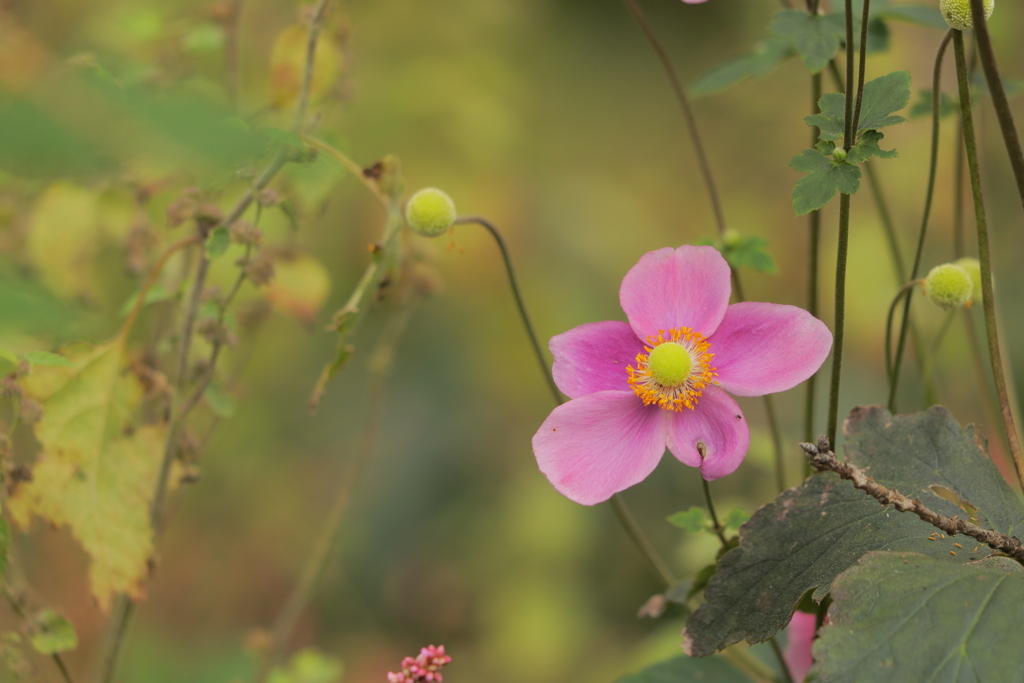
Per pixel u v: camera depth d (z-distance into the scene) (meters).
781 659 1.05
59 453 1.04
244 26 1.38
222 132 0.84
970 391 1.35
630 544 1.92
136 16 1.16
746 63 1.11
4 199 1.11
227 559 1.79
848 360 1.88
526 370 1.92
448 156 1.84
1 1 1.14
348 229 1.83
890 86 0.98
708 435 0.98
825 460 0.95
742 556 0.98
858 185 0.97
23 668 1.03
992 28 1.59
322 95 1.11
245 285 1.29
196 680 1.02
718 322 0.99
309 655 1.17
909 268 1.75
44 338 1.06
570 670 1.84
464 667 1.85
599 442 0.98
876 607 0.95
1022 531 0.97
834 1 1.08
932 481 0.98
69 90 0.83
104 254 1.26
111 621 1.06
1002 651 0.94
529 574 1.87
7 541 1.01
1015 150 0.96
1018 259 1.67
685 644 0.97
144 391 1.05
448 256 1.84
